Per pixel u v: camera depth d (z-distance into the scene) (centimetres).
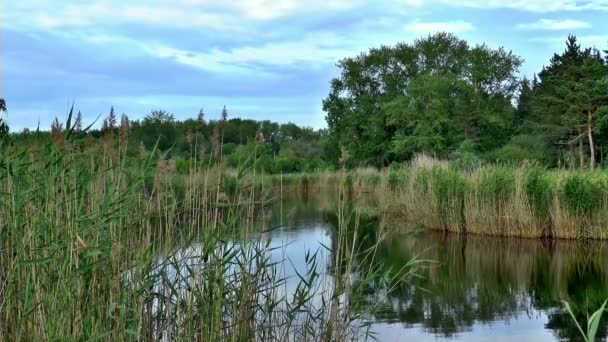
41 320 536
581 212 1855
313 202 2961
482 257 1602
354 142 5269
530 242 1842
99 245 551
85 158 615
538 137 3912
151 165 629
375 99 5412
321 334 672
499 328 941
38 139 604
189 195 645
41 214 554
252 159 655
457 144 4644
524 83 5991
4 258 566
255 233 670
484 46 5584
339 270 698
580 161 3509
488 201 2002
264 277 683
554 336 907
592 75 3584
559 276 1360
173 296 621
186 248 612
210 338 582
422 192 2197
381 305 945
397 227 2028
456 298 1142
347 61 5641
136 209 615
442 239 1902
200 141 668
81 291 548
